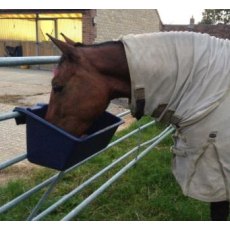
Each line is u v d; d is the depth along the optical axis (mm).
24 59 2332
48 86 12445
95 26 17656
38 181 4246
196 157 2477
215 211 2703
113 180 3682
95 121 2742
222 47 2537
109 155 5086
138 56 2467
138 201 3898
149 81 2475
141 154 4523
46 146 2246
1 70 17312
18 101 9648
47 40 19109
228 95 2428
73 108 2402
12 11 19578
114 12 18766
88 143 2330
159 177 4367
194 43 2529
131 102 2549
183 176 2592
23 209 3576
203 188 2488
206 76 2447
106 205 3768
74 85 2402
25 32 19781
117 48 2543
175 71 2482
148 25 21531
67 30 18688
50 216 3467
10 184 4066
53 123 2416
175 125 2580
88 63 2453
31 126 2246
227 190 2475
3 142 5973
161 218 3607
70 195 3105
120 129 6820
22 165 4895
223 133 2410
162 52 2498
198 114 2404
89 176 4371
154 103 2512
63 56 2441
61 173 2703
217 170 2449
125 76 2533
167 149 5438
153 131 6324
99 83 2455
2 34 20438
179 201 3893
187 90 2482
